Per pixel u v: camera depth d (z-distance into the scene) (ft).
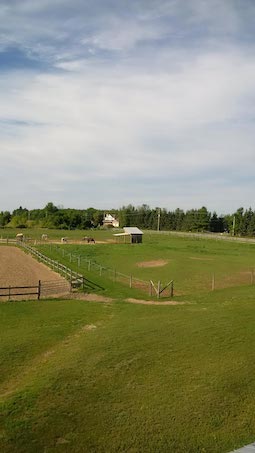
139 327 77.41
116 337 71.26
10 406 46.70
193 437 40.63
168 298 109.29
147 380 53.11
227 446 39.09
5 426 42.60
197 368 56.24
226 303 96.48
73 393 49.83
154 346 65.46
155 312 91.15
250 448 37.29
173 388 50.62
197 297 108.78
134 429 42.04
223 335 69.15
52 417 44.34
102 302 104.12
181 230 560.61
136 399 48.14
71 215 552.82
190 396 48.49
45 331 77.15
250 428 41.93
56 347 68.28
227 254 224.12
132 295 113.70
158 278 145.79
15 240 304.50
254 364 56.65
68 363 59.57
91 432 41.60
